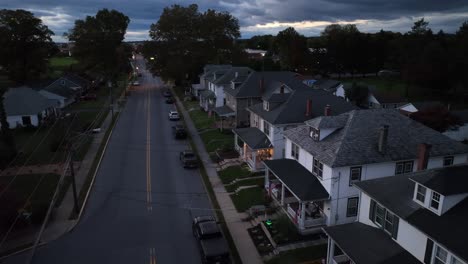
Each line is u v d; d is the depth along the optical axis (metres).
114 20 93.12
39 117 50.75
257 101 48.25
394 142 24.42
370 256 16.36
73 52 92.31
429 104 51.81
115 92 86.25
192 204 27.58
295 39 107.75
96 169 34.50
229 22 95.00
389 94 65.38
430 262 15.29
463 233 14.20
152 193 29.48
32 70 85.44
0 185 29.95
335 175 22.52
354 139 24.16
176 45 87.50
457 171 16.67
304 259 20.06
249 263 20.14
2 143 37.00
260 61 100.31
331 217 23.14
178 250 21.61
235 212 26.22
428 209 16.19
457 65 69.56
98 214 26.02
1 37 76.00
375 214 19.23
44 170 33.94
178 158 38.09
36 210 24.59
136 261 20.53
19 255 21.14
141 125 52.78
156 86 99.06
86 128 48.78
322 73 110.75
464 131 42.47
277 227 23.02
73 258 20.83
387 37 121.50
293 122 33.50
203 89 72.12
